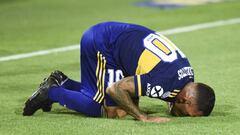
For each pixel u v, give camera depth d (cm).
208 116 1648
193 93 1591
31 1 4847
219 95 1945
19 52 2900
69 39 3225
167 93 1569
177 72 1558
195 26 3481
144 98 1919
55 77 1730
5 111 1797
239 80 2161
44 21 3881
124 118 1673
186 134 1496
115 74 1642
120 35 1642
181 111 1623
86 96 1688
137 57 1591
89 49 1669
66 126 1589
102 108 1683
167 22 3662
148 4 4538
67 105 1698
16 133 1538
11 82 2234
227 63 2484
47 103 1722
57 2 4781
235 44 2928
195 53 2752
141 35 1631
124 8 4369
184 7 4303
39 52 2891
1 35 3403
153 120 1598
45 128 1576
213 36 3164
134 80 1553
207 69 2375
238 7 4109
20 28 3634
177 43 3020
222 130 1530
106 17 3975
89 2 4753
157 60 1562
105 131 1530
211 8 4125
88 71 1689
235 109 1764
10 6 4619
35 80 2272
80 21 3838
